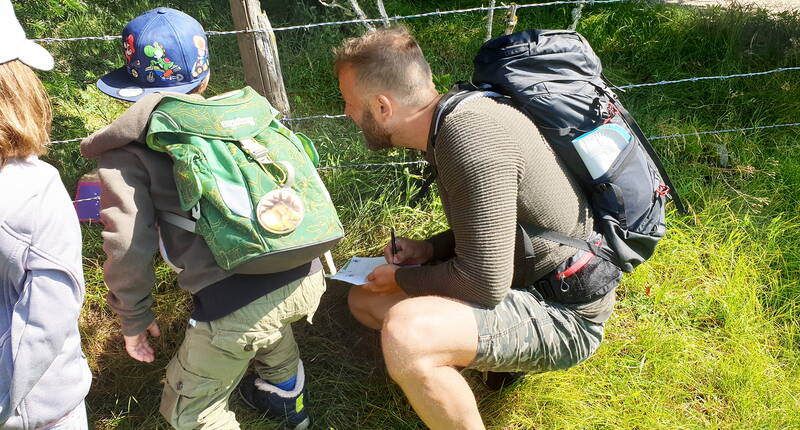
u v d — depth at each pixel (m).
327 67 4.46
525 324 2.12
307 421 2.51
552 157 2.11
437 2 5.38
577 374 2.64
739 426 2.53
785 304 2.97
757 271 3.13
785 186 3.58
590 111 2.09
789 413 2.54
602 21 5.09
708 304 2.96
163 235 2.04
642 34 4.95
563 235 2.13
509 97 2.14
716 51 4.74
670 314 2.94
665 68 4.64
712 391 2.64
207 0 4.80
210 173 1.88
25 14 3.91
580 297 2.18
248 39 3.02
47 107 1.61
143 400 2.56
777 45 4.68
